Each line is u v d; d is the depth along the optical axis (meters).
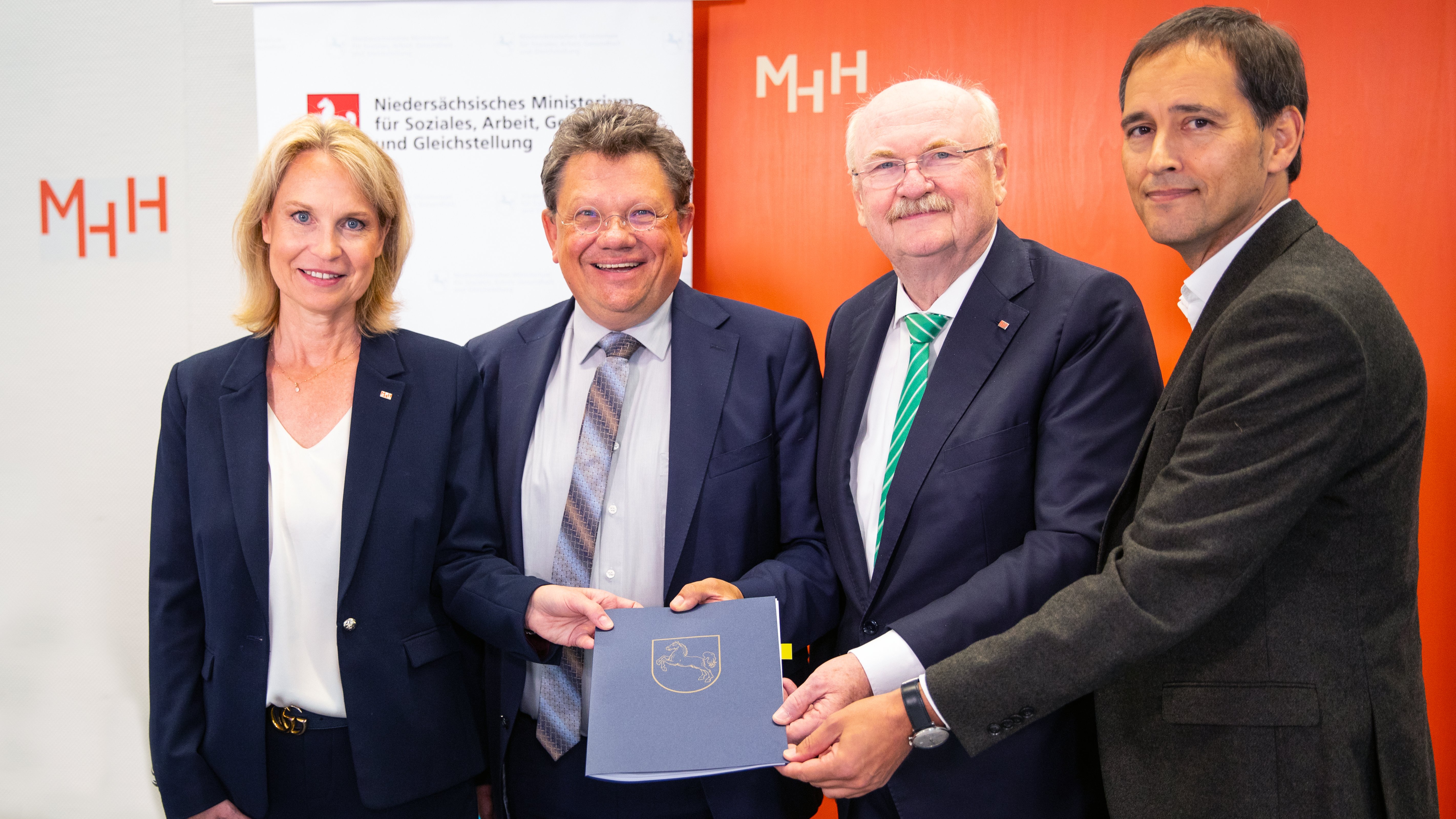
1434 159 2.34
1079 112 2.51
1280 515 1.16
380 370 1.61
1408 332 1.24
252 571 1.48
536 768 1.64
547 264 2.56
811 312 2.66
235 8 2.83
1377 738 1.20
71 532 2.98
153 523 1.58
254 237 1.59
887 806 1.60
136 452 2.96
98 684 2.99
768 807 1.60
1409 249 2.37
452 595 1.60
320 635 1.52
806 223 2.64
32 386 2.98
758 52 2.64
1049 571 1.42
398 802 1.50
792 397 1.74
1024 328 1.57
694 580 1.63
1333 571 1.22
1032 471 1.53
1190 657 1.27
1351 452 1.18
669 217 1.64
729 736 1.36
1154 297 2.50
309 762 1.51
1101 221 2.51
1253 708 1.22
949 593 1.51
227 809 1.51
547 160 1.69
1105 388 1.49
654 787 1.59
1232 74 1.30
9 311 2.97
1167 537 1.22
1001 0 2.52
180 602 1.56
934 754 1.51
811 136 2.63
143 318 2.93
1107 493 1.46
